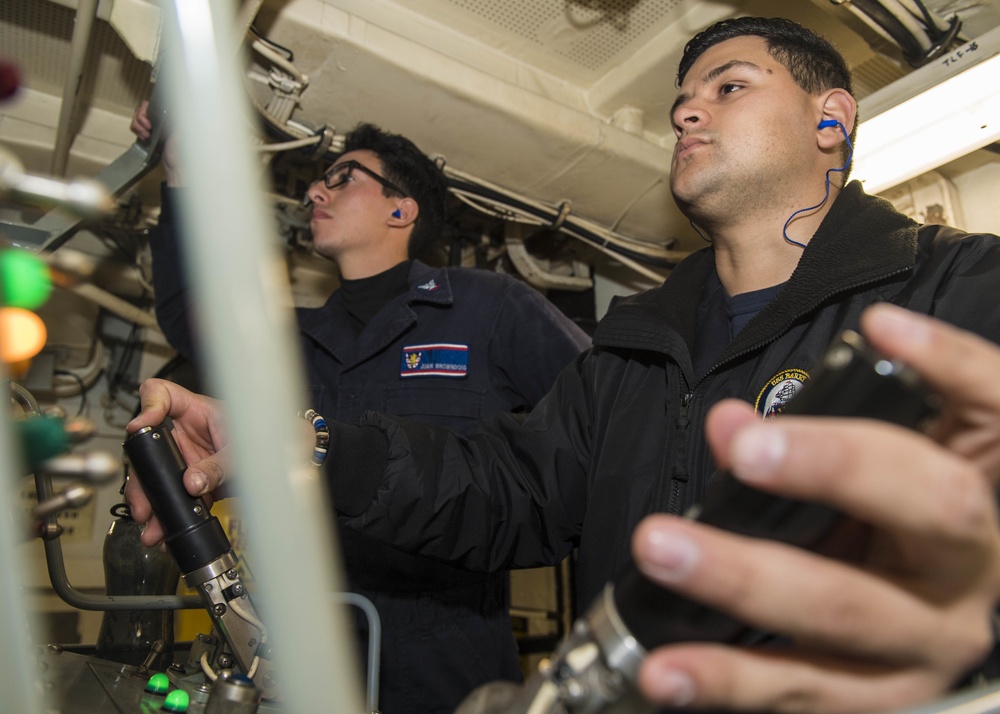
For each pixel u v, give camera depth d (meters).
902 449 0.25
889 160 1.78
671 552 0.27
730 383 0.99
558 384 1.25
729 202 1.13
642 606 0.30
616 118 2.25
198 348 1.84
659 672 0.28
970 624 0.30
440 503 1.04
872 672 0.32
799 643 0.33
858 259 0.93
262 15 1.71
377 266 1.95
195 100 0.25
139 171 1.55
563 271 2.78
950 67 1.60
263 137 1.97
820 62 1.22
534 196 2.30
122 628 0.97
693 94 1.24
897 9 1.62
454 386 1.71
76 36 1.34
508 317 1.76
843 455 0.24
